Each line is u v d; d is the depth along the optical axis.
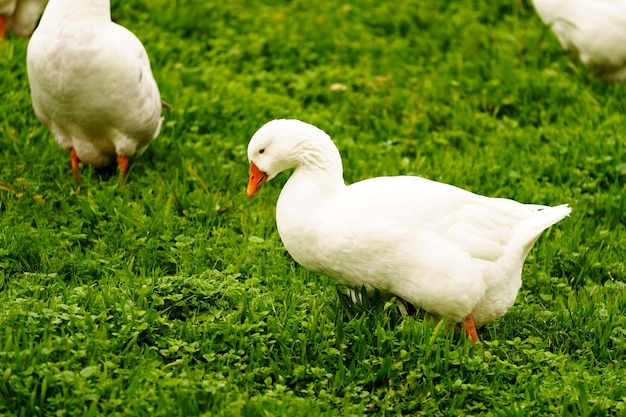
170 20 13.33
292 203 6.69
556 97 11.73
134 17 13.34
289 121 6.83
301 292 7.41
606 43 11.70
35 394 5.72
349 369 6.34
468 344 6.46
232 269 7.55
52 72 8.38
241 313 6.81
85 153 9.16
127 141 9.02
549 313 7.39
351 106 11.54
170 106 10.03
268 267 7.83
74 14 8.32
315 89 11.88
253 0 14.47
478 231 6.57
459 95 11.84
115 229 8.33
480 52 13.00
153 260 7.89
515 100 11.66
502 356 6.75
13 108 10.38
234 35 13.23
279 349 6.52
